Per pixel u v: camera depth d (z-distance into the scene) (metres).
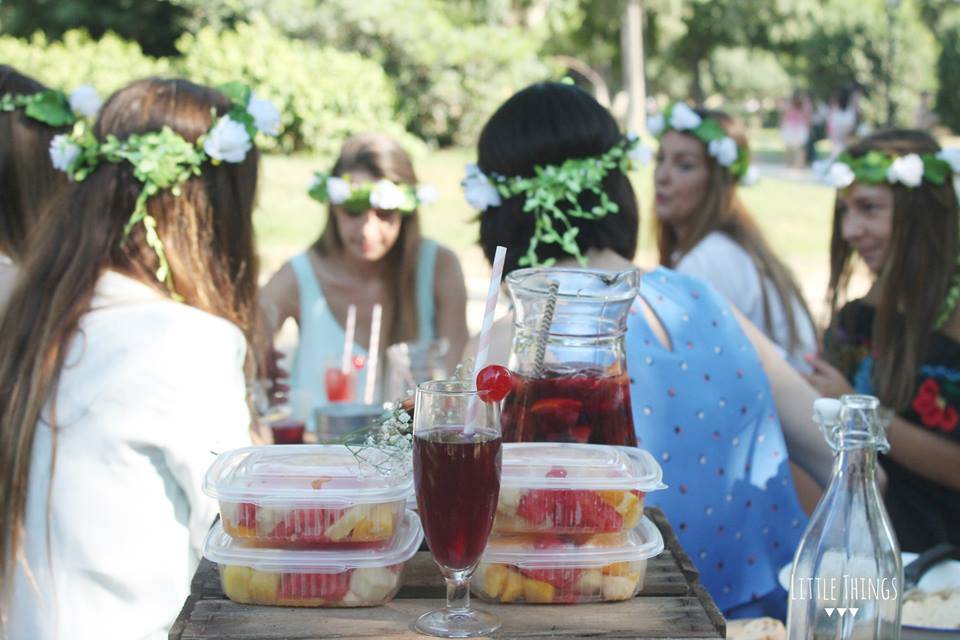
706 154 3.96
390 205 3.69
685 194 4.02
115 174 2.03
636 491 1.42
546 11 26.72
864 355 3.32
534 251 2.15
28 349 1.88
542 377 1.65
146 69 17.42
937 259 3.05
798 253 11.32
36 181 2.65
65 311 1.90
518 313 1.68
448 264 4.05
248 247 2.20
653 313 2.09
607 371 1.67
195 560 1.92
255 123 2.20
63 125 2.67
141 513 1.85
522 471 1.43
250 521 1.36
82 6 21.61
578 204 2.14
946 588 1.89
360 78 16.91
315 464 1.44
